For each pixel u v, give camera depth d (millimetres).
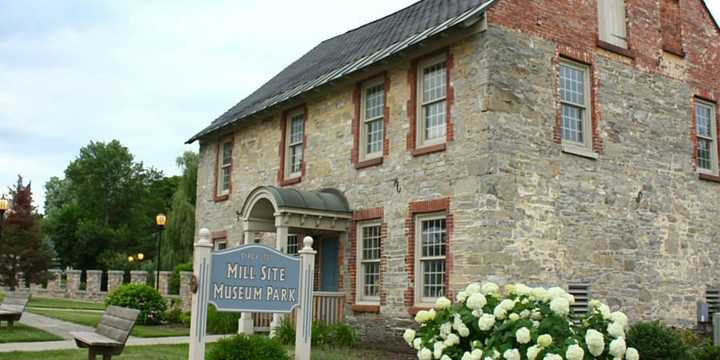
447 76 14203
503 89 13367
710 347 11906
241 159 22000
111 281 32938
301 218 15938
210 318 17375
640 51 16203
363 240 16359
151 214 72438
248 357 9523
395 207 15188
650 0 16797
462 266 13164
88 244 62062
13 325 16266
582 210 14242
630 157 15438
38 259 39781
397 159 15297
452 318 7078
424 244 14500
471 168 13289
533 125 13742
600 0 15672
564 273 13680
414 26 16531
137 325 18719
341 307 16391
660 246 15641
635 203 15328
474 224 13016
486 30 13391
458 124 13766
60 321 18734
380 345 15047
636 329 11602
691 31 17656
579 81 14977
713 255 16875
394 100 15633
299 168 19188
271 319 17250
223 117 24109
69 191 77062
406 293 14555
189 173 44812
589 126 14836
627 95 15688
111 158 71688
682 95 17031
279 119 20109
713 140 17719
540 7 14328
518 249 13039
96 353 9688
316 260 18078
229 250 8914
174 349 12797
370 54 16766
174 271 35344
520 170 13352
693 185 16781
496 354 6273
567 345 6055
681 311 15789
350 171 16828
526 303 6691
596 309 6797
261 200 16719
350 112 17078
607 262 14492
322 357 12172
